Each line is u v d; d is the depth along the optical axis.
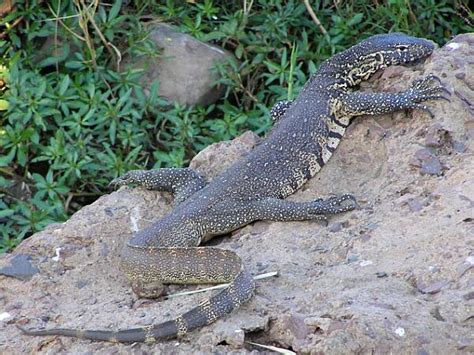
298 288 10.39
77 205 16.77
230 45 18.47
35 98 16.50
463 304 9.45
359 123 12.58
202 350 9.69
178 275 11.03
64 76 17.06
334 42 18.00
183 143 16.97
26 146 16.47
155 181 12.73
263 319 9.79
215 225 11.91
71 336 10.27
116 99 17.12
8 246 15.50
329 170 12.45
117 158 16.44
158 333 9.88
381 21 18.45
